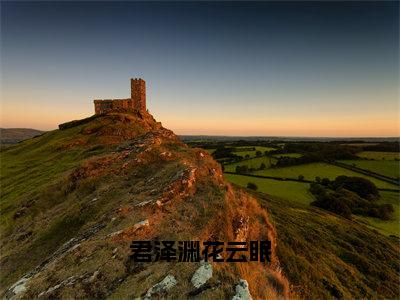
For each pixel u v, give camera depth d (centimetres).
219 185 2261
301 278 2522
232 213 1939
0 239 2712
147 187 2289
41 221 2620
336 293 2544
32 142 7856
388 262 4097
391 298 3091
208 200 1947
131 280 1181
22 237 2486
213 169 2798
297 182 11056
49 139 7481
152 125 7862
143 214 1711
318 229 4612
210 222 1673
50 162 5219
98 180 2920
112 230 1620
